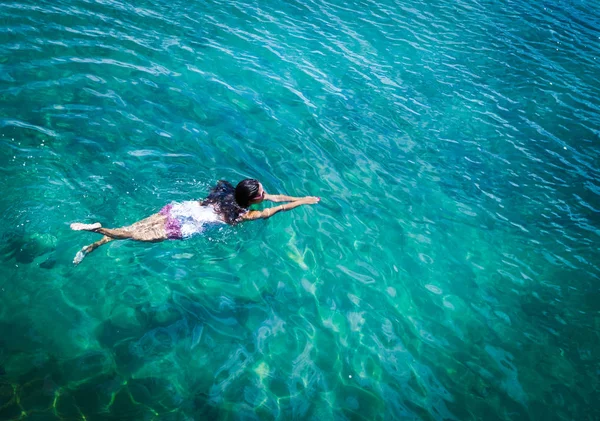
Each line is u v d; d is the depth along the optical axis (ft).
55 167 22.30
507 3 54.90
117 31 34.22
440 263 22.54
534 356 19.08
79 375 15.61
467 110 34.27
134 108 27.40
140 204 21.65
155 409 15.14
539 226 25.55
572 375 18.49
